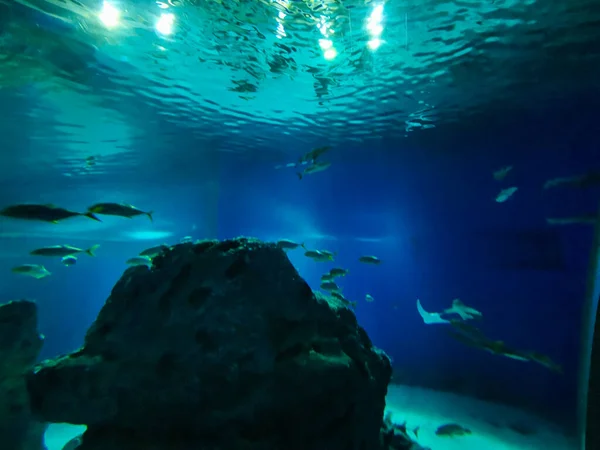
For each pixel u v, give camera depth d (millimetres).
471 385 11930
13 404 5887
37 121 11180
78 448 3453
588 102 10219
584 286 10695
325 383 3588
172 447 3277
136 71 8859
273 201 15805
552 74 8930
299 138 13422
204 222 17266
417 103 10594
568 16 6848
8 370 5871
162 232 18766
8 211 4441
